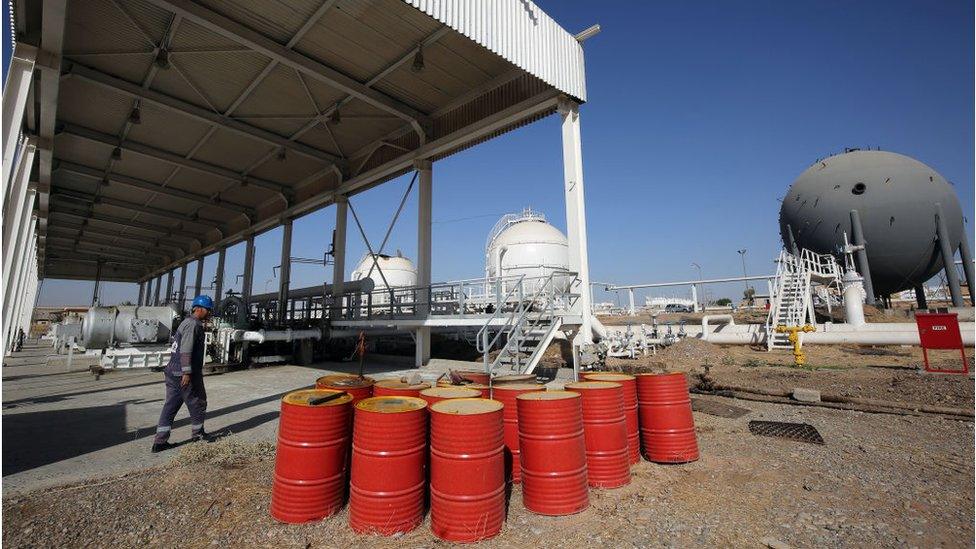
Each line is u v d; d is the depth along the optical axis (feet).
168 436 18.24
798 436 18.99
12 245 30.50
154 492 13.75
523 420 13.08
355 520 11.60
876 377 30.91
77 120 48.78
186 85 42.39
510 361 29.89
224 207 79.00
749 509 12.32
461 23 26.45
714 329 59.41
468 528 11.05
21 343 82.58
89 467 16.02
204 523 11.91
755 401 26.32
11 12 24.53
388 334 61.31
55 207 78.64
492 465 11.53
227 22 33.47
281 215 71.20
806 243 87.20
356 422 12.14
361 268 89.15
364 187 57.41
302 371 44.75
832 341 51.08
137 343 46.52
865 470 15.02
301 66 37.60
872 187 78.89
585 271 33.32
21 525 11.51
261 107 46.42
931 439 18.33
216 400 29.04
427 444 13.16
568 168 34.42
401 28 34.50
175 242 108.58
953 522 11.34
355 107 46.75
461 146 45.14
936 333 32.27
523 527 11.76
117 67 39.45
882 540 10.55
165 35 35.14
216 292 92.53
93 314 45.06
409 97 44.24
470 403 12.92
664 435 16.24
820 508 12.26
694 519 11.82
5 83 24.77
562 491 12.38
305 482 12.03
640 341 54.19
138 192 71.61
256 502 13.15
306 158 59.11
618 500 13.19
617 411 14.65
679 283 56.65
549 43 32.78
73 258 128.26
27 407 27.12
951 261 74.74
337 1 31.83
